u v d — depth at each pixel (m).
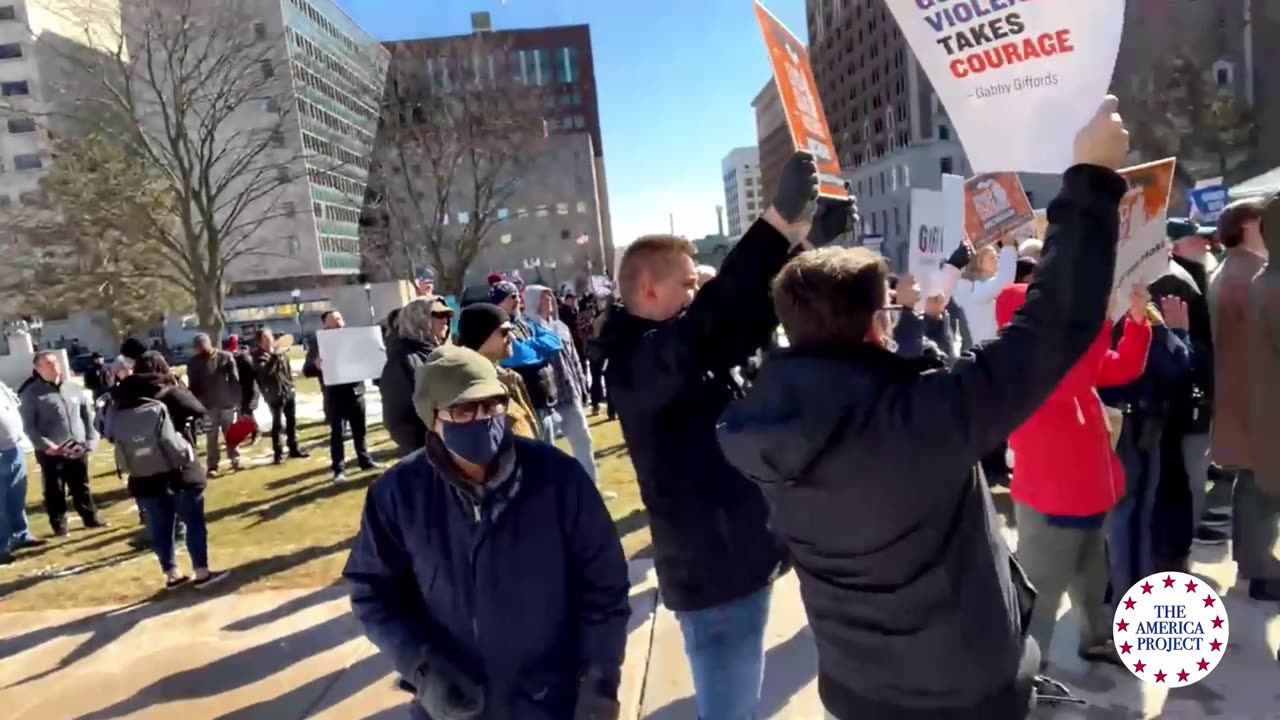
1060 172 1.86
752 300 2.01
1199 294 4.04
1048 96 1.85
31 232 28.66
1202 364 4.06
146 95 27.23
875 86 59.50
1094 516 2.95
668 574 2.24
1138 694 3.16
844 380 1.50
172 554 5.44
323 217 56.56
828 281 1.55
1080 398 2.91
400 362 4.59
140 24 23.94
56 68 26.73
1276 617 3.67
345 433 12.63
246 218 50.97
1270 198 3.46
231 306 56.59
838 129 70.19
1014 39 1.86
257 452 11.48
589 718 1.94
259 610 4.93
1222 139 43.72
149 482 5.28
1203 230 5.28
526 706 1.97
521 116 30.23
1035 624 3.08
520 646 1.98
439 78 29.36
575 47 77.19
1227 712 3.00
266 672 4.12
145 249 30.44
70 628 4.89
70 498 9.10
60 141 27.53
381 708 3.68
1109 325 2.71
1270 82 46.44
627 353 2.15
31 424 7.24
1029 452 2.99
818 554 1.61
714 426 2.15
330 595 5.07
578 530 2.03
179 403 5.72
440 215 29.91
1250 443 3.58
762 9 2.22
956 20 1.92
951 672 1.54
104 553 6.62
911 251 4.74
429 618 2.03
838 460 1.48
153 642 4.59
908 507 1.48
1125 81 47.06
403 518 2.00
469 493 1.95
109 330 40.53
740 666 2.22
